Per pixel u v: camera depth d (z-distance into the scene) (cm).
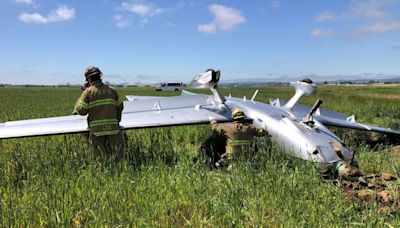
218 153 659
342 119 895
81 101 612
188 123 682
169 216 415
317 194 447
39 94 4991
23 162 596
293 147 599
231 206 418
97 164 558
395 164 635
